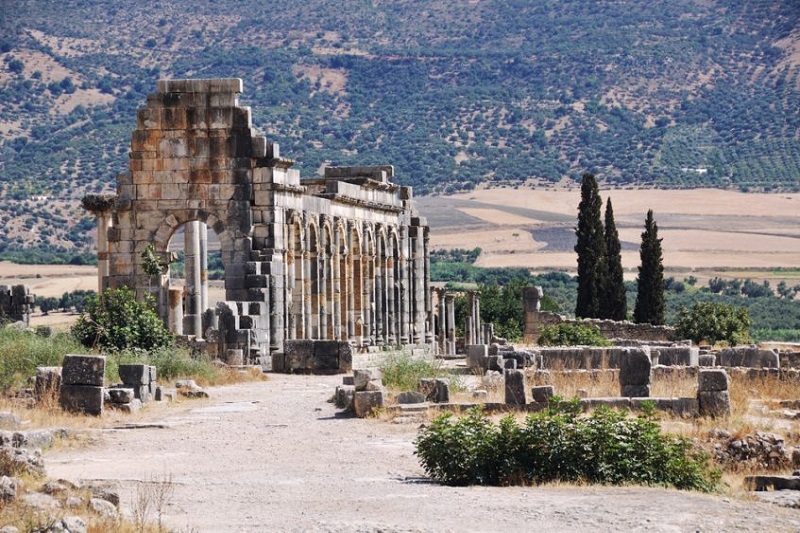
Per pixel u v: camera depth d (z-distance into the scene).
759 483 50.97
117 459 57.34
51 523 39.00
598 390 74.62
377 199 141.62
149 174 114.81
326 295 126.00
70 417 68.12
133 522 41.31
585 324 144.38
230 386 88.88
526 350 92.88
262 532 41.16
